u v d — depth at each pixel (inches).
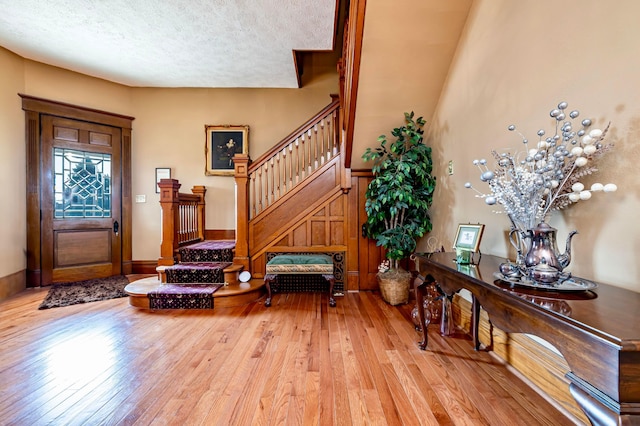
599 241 52.3
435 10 93.0
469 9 93.4
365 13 92.9
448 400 62.4
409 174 122.6
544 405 60.6
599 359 30.4
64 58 156.5
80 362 79.4
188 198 170.6
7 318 113.0
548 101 63.0
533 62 67.3
